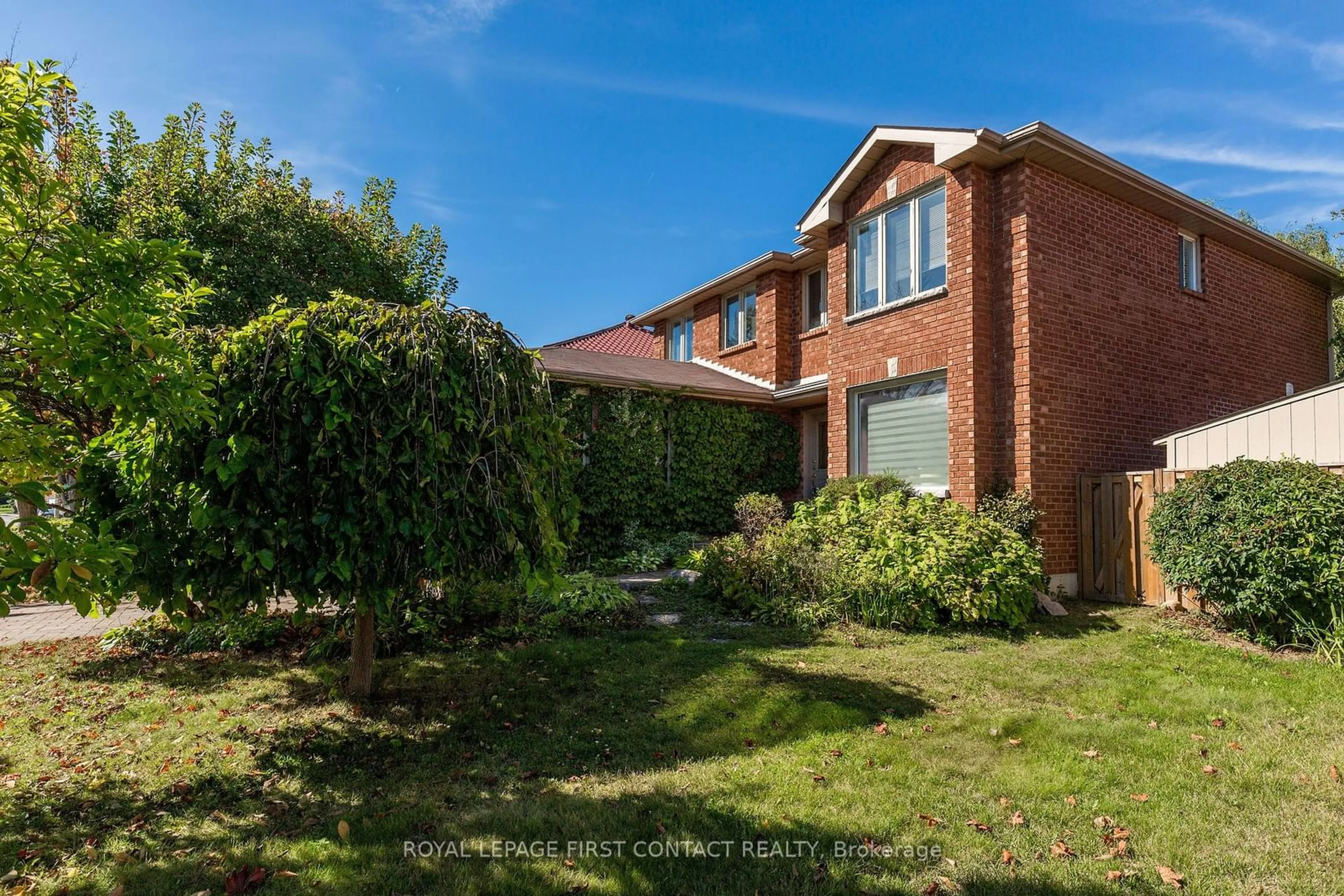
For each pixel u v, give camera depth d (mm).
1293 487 6312
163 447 3943
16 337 3395
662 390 12766
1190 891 2723
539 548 4859
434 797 3646
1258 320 12539
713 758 4070
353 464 4070
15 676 5910
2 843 3211
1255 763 3863
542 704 5020
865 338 11164
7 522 3338
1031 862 2926
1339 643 5836
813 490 14453
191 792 3758
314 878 2875
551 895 2740
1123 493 8867
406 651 6367
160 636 6656
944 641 6684
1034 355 9148
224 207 10766
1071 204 9727
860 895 2727
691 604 8258
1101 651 6371
